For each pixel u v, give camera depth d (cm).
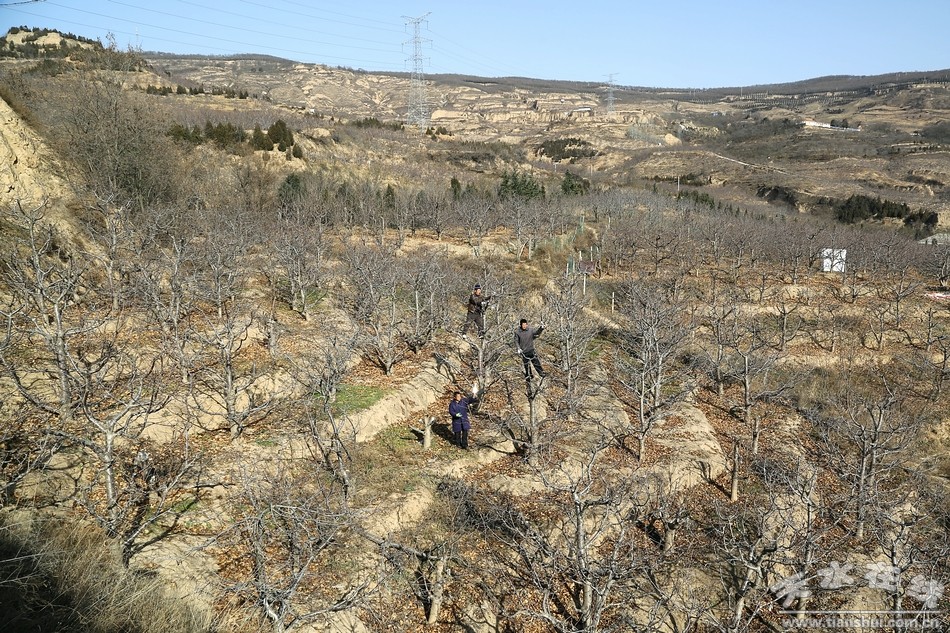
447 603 1334
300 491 1388
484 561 1455
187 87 10462
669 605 1341
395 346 2539
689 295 3972
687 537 1669
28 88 3481
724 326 3103
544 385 2309
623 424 2253
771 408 2683
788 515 1562
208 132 6097
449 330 2627
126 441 1462
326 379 1691
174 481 1181
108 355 1446
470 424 2053
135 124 3216
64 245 2214
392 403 2044
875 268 4731
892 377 3034
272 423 1759
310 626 1136
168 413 1617
